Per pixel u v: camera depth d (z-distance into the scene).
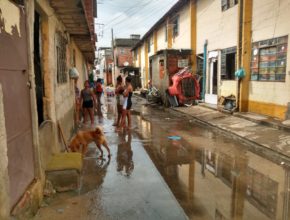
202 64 18.55
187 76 17.19
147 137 9.52
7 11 3.34
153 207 4.48
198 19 18.61
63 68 8.44
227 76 14.91
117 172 6.11
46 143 5.18
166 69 18.80
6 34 3.29
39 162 4.31
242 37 12.66
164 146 8.36
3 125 2.96
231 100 13.88
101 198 4.76
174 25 23.28
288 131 9.04
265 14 11.48
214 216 4.25
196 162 6.89
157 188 5.23
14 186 3.37
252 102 12.56
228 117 12.41
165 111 16.58
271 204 4.69
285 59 10.45
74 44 12.96
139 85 36.78
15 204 3.38
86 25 8.87
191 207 4.53
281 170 6.31
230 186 5.42
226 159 7.12
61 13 7.18
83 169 6.29
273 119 10.64
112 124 12.05
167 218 4.15
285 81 10.45
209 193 5.09
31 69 4.09
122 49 51.03
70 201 4.61
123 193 4.99
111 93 27.83
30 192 3.85
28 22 4.04
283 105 10.62
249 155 7.46
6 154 3.00
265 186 5.43
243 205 4.64
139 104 20.84
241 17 12.70
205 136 9.70
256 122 10.75
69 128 9.33
